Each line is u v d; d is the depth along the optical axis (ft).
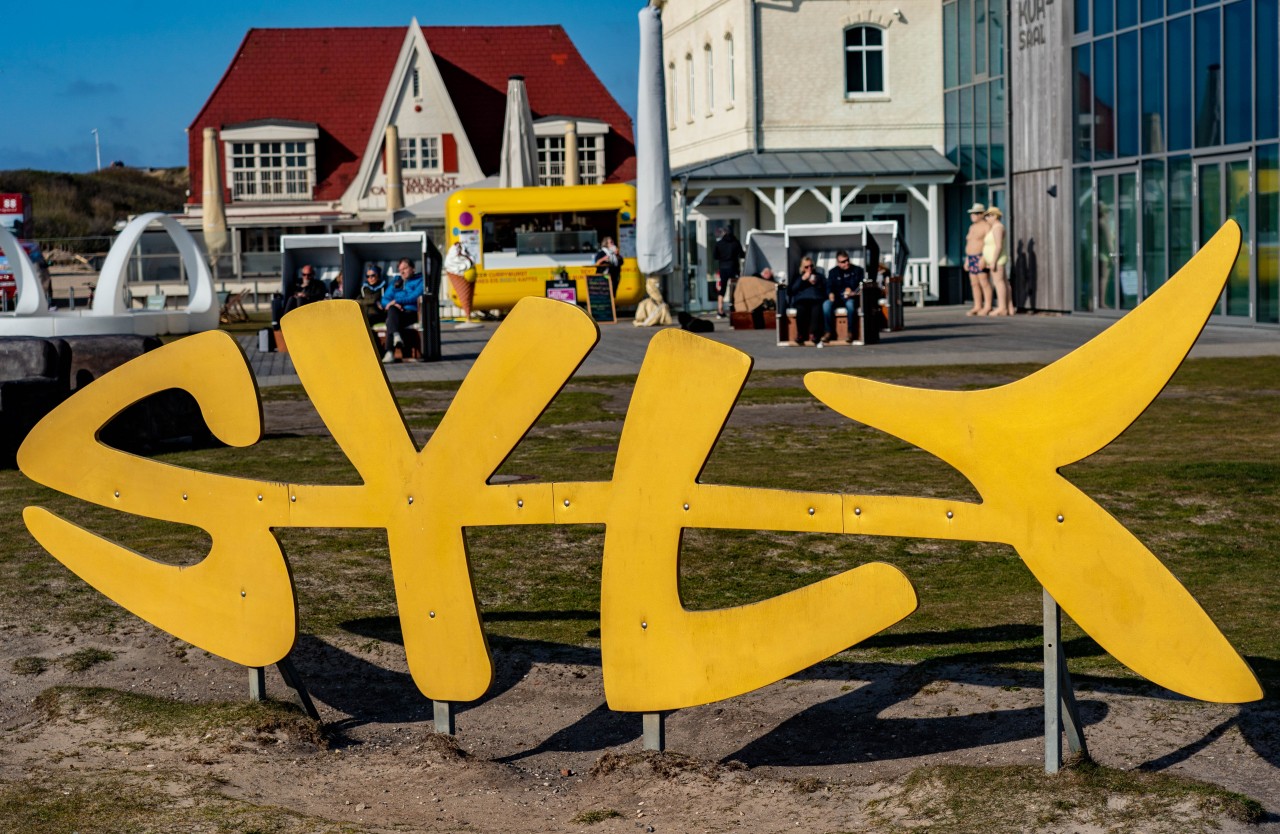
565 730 17.93
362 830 14.06
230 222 154.92
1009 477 14.46
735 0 115.85
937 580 24.32
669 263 89.15
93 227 240.32
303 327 17.22
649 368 15.80
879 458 37.01
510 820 14.80
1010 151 95.81
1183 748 15.31
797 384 53.67
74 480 18.56
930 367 56.80
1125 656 14.12
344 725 18.25
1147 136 80.79
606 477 33.78
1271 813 13.28
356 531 28.86
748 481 33.27
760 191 108.37
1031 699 17.37
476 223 100.53
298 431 44.88
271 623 17.80
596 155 168.04
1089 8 85.92
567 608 22.98
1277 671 17.74
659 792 15.34
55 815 14.47
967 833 13.17
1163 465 33.63
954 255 112.68
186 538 27.53
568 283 101.19
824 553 26.37
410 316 67.15
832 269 71.00
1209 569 24.11
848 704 17.90
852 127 114.11
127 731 17.51
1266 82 71.10
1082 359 14.16
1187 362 57.67
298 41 173.47
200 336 17.84
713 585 24.21
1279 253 70.95
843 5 112.98
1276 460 34.22
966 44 108.88
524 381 16.35
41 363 40.27
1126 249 83.56
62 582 24.30
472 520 16.66
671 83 139.03
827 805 14.57
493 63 174.50
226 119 166.81
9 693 19.11
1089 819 13.20
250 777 16.11
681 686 15.93
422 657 17.08
